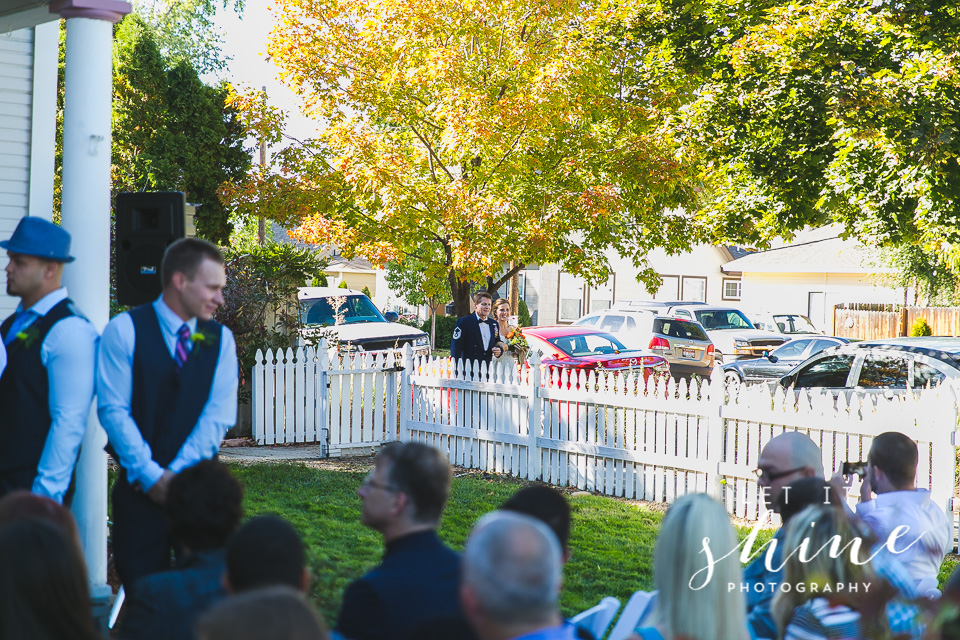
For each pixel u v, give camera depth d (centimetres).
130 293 578
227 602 204
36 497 296
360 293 2078
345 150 1694
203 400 444
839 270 3462
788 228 1611
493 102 1661
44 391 427
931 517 467
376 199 1691
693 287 3888
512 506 364
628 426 1030
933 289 3048
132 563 430
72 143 520
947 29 1389
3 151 799
